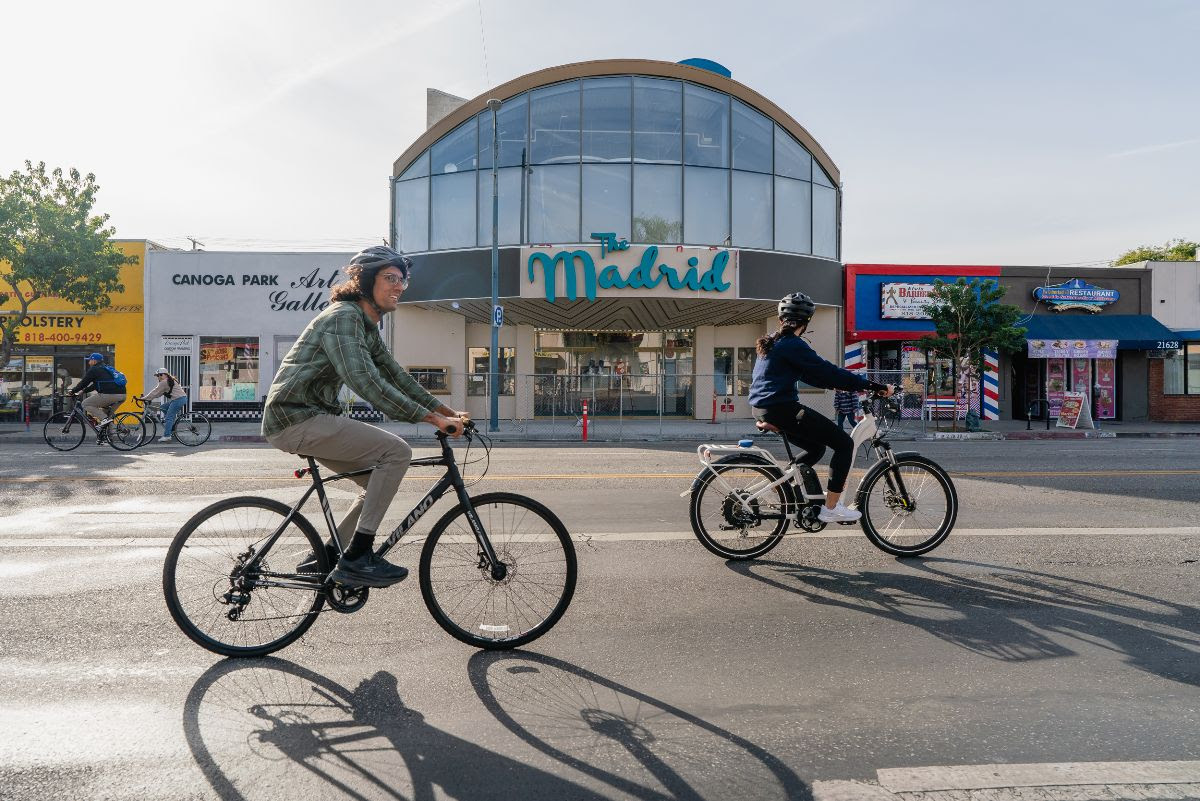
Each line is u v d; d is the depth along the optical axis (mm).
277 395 3529
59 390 24828
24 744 2748
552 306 23047
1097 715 3029
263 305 24969
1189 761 2654
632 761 2656
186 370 24859
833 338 24328
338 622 4098
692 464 11891
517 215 22453
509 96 22578
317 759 2656
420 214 23672
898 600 4547
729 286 22109
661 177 22531
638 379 21000
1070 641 3869
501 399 20391
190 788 2459
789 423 5332
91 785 2471
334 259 25094
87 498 8031
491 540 3832
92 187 22406
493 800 2412
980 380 25219
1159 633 3992
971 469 10945
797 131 23703
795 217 23906
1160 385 25422
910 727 2922
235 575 3611
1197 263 25828
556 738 2818
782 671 3473
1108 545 5984
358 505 3791
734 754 2705
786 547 5898
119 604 4363
